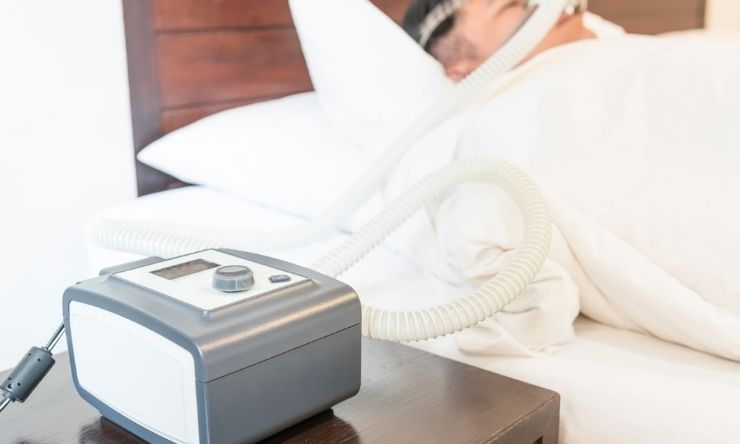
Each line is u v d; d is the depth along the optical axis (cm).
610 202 99
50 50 134
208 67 157
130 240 103
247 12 162
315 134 138
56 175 138
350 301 77
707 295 92
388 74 134
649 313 93
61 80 136
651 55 115
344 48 134
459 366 93
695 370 89
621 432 85
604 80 113
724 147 100
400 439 77
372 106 133
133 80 146
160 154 146
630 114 108
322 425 79
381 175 118
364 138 135
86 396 79
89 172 142
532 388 88
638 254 94
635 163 102
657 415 83
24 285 137
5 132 131
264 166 135
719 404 82
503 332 93
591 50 122
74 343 78
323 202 128
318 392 75
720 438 79
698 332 90
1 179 131
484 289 90
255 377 69
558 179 103
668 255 94
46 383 89
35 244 137
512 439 80
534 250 91
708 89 105
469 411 82
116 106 144
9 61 129
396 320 89
